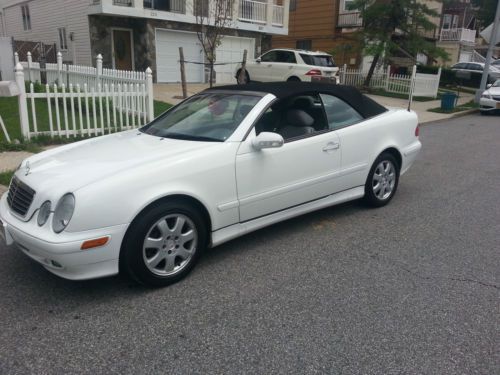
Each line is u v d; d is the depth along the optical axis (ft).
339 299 11.20
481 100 53.62
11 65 58.29
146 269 11.21
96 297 11.24
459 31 113.50
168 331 9.84
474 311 10.73
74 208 10.18
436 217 17.29
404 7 67.21
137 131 15.42
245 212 13.25
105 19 59.36
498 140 35.50
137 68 62.28
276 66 58.85
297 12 89.71
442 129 41.68
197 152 12.21
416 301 11.14
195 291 11.57
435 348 9.33
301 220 16.74
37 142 26.68
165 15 58.80
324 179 15.26
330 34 84.53
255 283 12.00
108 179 10.72
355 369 8.69
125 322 10.17
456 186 21.85
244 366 8.75
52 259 10.26
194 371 8.60
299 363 8.84
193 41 64.54
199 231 12.21
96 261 10.55
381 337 9.68
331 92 16.11
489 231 15.92
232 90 15.34
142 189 10.94
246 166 12.93
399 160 18.44
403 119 18.39
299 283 12.00
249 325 10.08
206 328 9.96
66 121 27.63
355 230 15.80
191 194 11.73
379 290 11.66
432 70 93.04
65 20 64.85
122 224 10.64
